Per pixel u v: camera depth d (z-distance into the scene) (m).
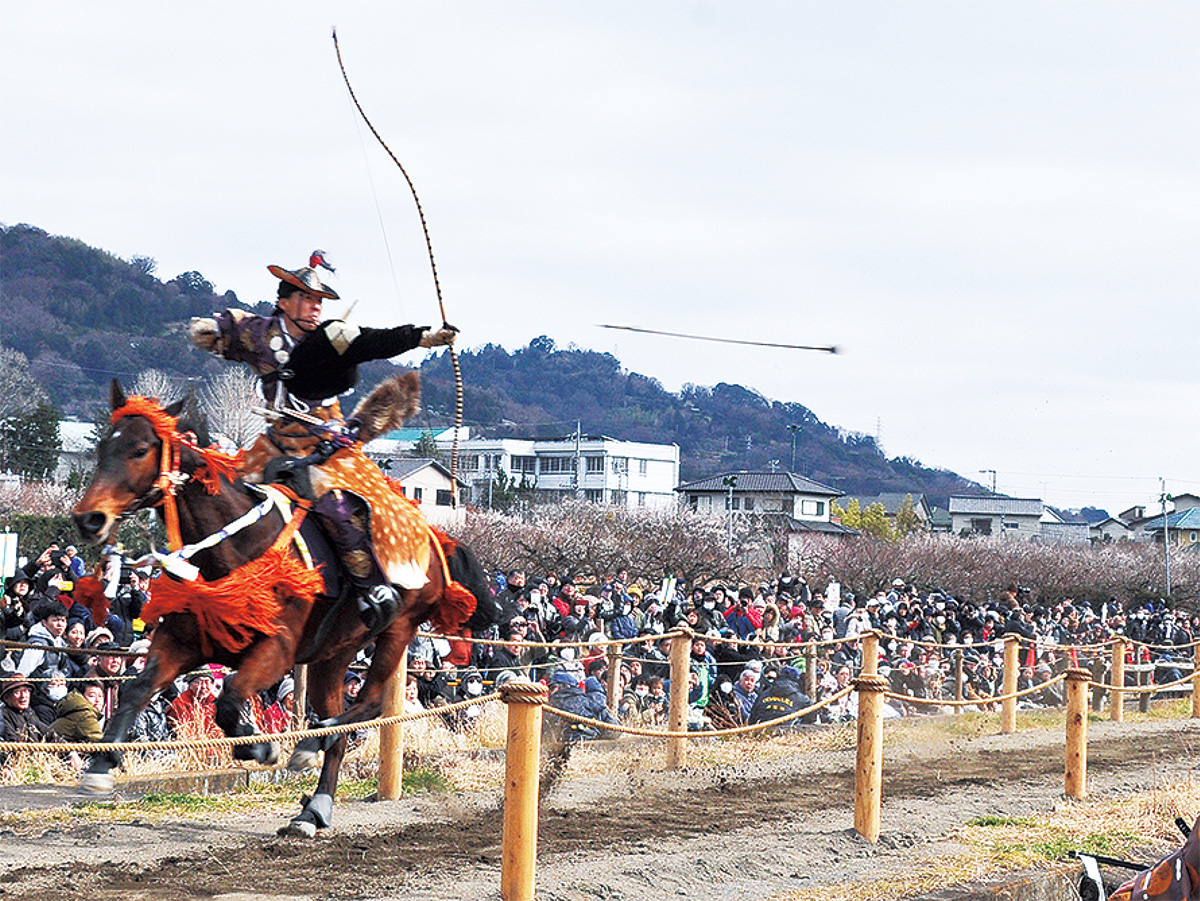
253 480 7.53
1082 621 31.55
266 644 7.12
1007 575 49.72
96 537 6.73
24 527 28.95
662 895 7.30
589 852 8.23
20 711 10.09
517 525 41.69
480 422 143.12
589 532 41.94
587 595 20.23
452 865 7.60
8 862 7.16
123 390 7.09
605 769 11.75
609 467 86.56
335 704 8.40
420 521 8.45
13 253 156.25
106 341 137.88
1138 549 61.34
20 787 9.21
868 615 21.80
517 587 17.02
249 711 10.06
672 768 11.89
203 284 171.00
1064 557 53.22
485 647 14.55
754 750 13.25
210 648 7.13
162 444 6.93
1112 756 14.23
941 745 14.64
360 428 8.31
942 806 10.45
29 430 57.28
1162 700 22.47
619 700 14.05
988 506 94.38
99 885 6.80
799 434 190.00
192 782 9.64
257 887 6.92
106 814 8.56
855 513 76.00
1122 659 18.73
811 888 7.63
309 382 8.02
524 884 6.70
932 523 93.00
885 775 12.06
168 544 6.99
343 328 7.88
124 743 6.21
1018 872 8.31
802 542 51.91
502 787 10.34
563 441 89.19
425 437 70.44
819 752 13.51
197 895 6.69
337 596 7.68
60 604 11.01
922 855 8.66
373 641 8.59
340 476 7.86
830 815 9.83
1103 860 6.05
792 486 73.12
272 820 8.67
